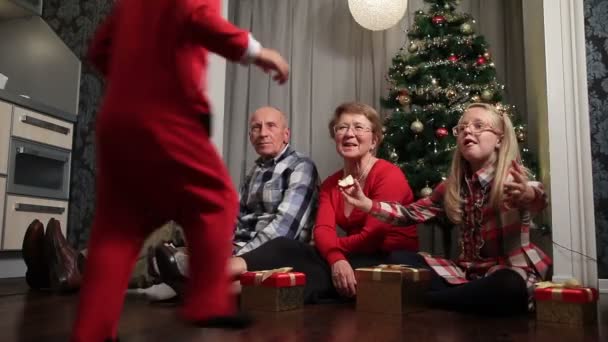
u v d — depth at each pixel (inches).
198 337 43.7
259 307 61.1
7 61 137.7
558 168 86.3
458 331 48.4
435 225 106.6
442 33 106.0
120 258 31.1
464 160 69.5
